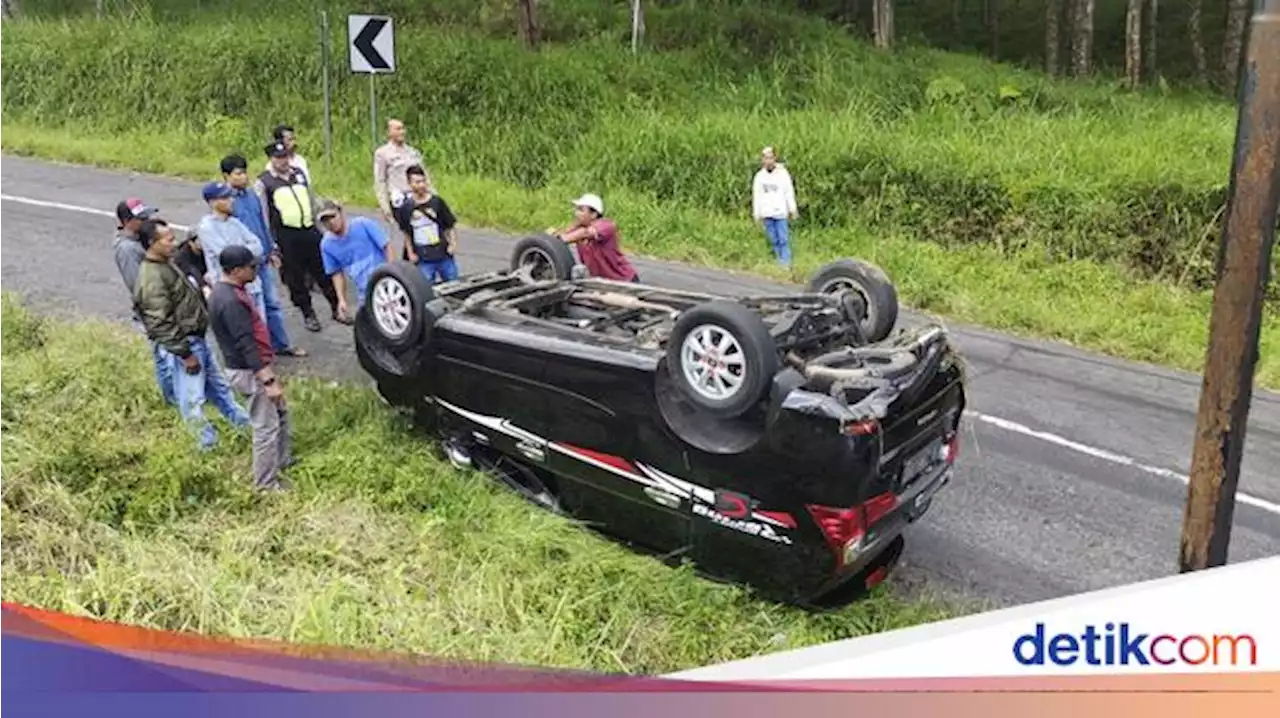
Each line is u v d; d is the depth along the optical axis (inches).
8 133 670.5
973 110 673.6
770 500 190.5
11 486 223.0
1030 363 371.2
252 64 713.6
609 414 210.4
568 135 647.8
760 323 186.4
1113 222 510.3
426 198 335.3
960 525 245.9
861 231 555.8
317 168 613.0
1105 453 288.0
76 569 200.8
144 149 642.8
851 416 177.6
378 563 212.1
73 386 277.3
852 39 821.9
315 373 317.1
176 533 218.2
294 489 240.5
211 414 275.7
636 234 532.4
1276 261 474.6
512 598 197.8
